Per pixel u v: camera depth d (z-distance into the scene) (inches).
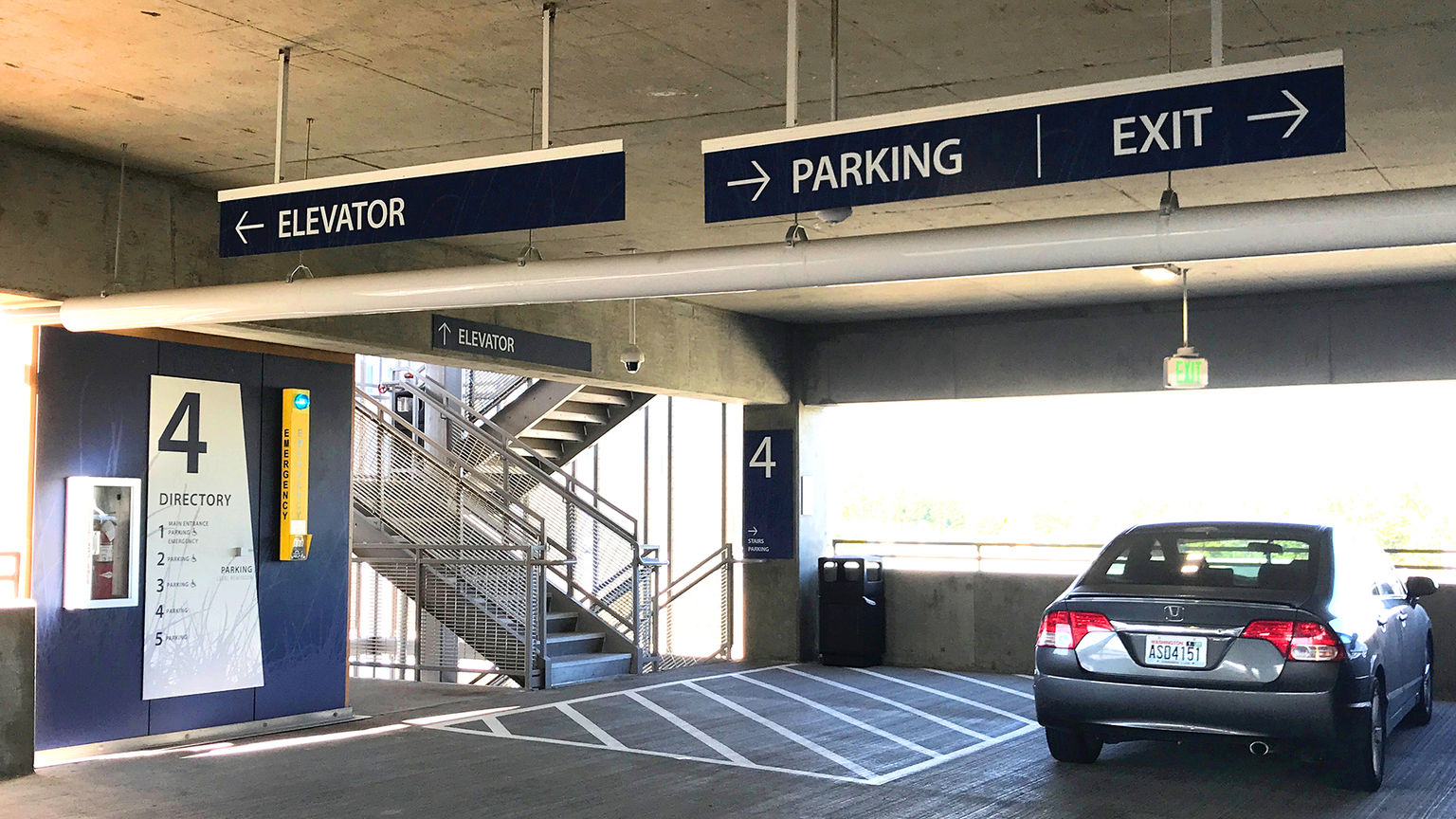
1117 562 301.6
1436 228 160.6
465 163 205.3
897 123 179.0
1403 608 328.5
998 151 171.8
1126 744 341.1
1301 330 466.6
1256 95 156.6
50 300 296.0
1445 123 269.7
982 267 192.2
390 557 507.5
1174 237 177.2
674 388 498.0
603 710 405.1
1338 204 166.7
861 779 293.3
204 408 356.2
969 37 222.1
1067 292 475.8
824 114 267.3
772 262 208.7
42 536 316.8
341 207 216.1
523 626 473.4
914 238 197.9
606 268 223.1
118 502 334.0
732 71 241.1
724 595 583.8
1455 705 427.2
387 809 263.9
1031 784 287.3
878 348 554.3
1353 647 260.4
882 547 619.8
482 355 408.2
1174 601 267.4
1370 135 278.1
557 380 458.6
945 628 536.1
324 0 206.2
